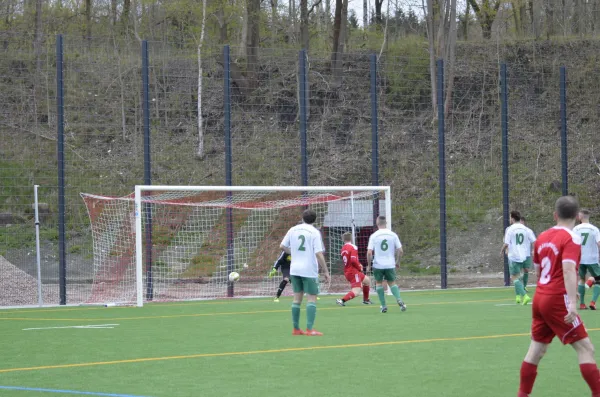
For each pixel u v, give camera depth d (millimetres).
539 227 43969
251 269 35969
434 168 46250
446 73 53031
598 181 47344
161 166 44094
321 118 48781
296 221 39344
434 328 17578
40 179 41125
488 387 10305
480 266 41156
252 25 50719
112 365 12398
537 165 47844
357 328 17672
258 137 46281
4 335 16984
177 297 29453
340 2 52781
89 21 51594
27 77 43969
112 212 32469
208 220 38406
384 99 50094
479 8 62906
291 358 13047
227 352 13859
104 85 46875
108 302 27703
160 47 48688
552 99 53125
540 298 8836
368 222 33438
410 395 9781
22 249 37219
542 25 62031
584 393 9836
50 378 11156
